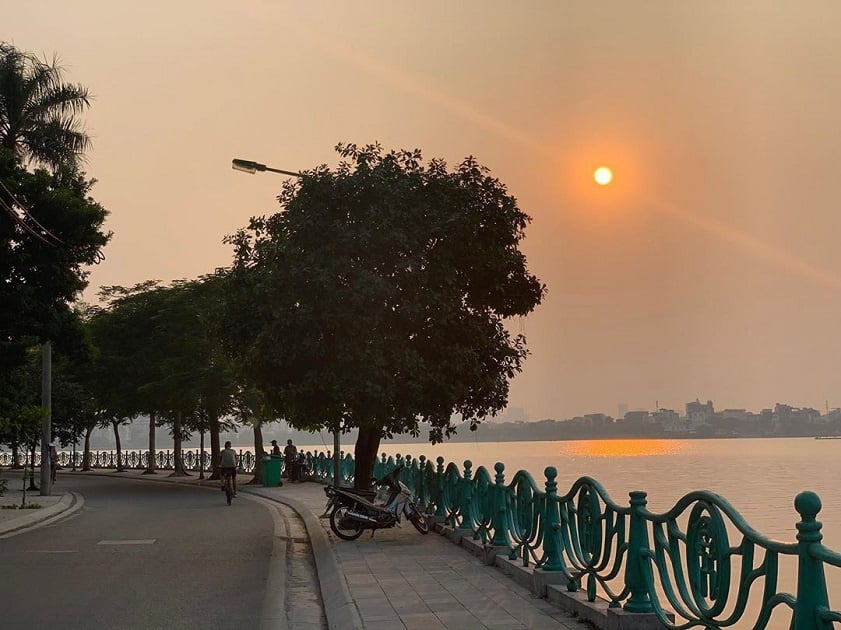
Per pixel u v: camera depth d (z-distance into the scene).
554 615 9.18
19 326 23.11
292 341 16.50
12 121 31.78
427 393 17.02
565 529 10.03
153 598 11.17
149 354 45.34
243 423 42.91
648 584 7.75
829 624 4.91
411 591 10.84
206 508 27.31
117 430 60.16
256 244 18.08
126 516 24.25
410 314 16.34
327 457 39.97
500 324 18.47
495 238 18.08
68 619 9.80
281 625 9.59
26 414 26.33
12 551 16.09
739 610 5.91
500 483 13.23
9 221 22.19
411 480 22.38
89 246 23.83
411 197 17.08
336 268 16.11
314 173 17.14
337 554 14.48
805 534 5.12
